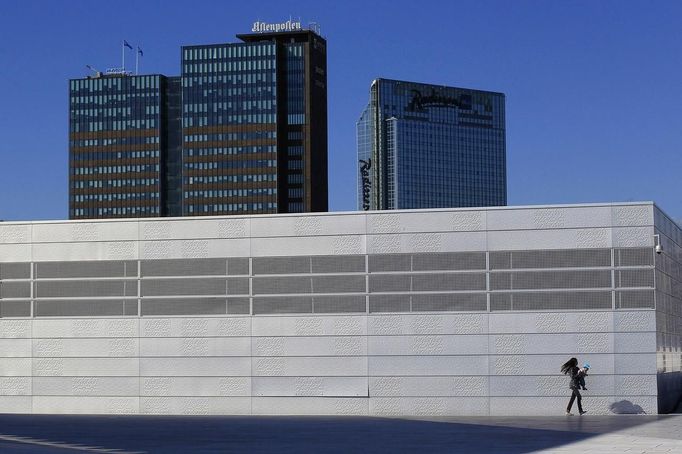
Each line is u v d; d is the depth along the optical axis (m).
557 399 44.09
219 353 46.91
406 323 45.44
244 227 47.00
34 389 48.41
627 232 43.91
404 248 45.59
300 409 46.09
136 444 30.44
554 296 44.34
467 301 45.00
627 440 30.75
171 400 47.16
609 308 43.88
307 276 46.34
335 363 45.94
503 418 42.25
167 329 47.41
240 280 46.94
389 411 45.34
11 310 48.81
